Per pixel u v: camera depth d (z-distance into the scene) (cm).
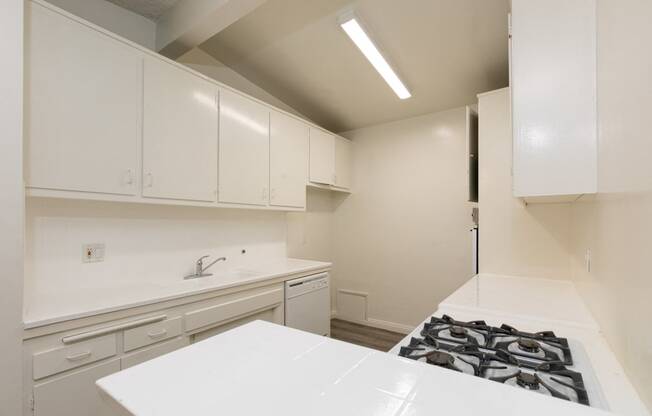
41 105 145
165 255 224
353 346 75
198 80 216
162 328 167
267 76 306
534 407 51
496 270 234
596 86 107
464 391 56
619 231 85
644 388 67
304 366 65
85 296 166
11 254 123
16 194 126
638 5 68
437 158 348
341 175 382
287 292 252
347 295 404
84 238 182
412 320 359
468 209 329
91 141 162
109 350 146
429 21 223
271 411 50
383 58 251
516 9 120
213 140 226
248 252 292
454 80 290
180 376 61
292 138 302
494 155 235
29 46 142
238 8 187
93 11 204
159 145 192
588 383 76
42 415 127
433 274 347
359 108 356
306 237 376
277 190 283
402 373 62
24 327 124
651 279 63
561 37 113
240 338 80
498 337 108
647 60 63
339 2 216
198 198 215
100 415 142
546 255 218
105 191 167
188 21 206
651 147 61
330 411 50
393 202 376
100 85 166
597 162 107
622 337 84
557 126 113
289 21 236
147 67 187
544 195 116
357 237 401
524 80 118
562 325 120
